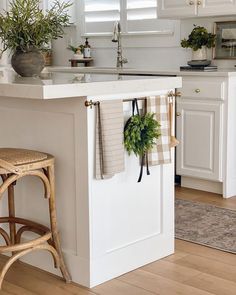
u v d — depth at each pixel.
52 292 2.75
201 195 4.53
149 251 3.11
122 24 5.77
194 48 4.92
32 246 2.70
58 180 2.89
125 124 2.88
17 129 3.09
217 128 4.40
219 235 3.54
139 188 3.03
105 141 2.72
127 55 5.78
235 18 4.84
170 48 5.39
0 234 3.05
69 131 2.79
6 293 2.75
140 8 5.59
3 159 2.62
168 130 3.07
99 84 2.69
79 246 2.83
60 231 2.92
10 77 3.14
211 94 4.38
